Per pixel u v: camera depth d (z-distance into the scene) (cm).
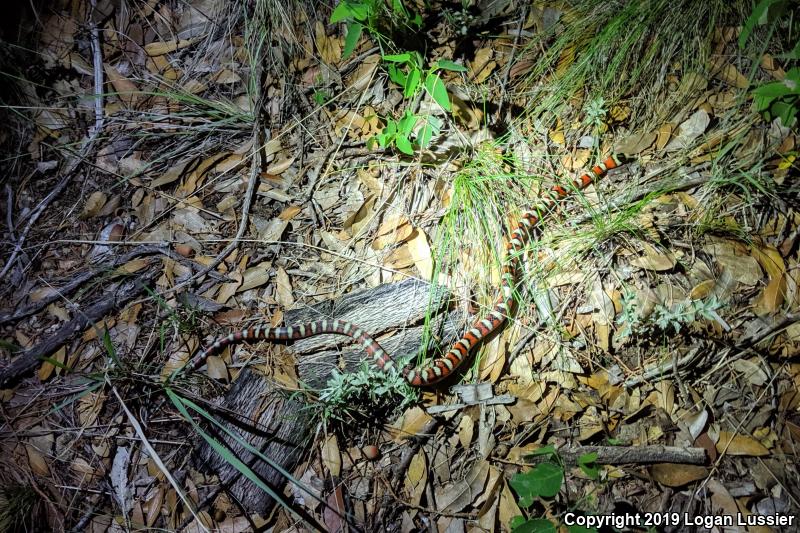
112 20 127
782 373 91
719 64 110
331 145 117
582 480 88
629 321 92
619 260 100
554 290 100
